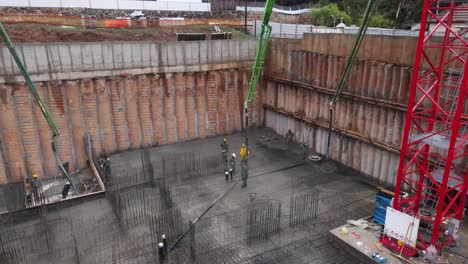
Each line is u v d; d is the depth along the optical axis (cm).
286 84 2342
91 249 1267
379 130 1802
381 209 1388
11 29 2238
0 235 1358
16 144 1820
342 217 1489
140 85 2120
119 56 2017
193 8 3734
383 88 1752
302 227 1408
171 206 1538
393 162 1758
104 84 2011
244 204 1578
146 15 3259
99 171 1905
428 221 1294
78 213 1513
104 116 2056
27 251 1259
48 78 1834
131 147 2192
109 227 1404
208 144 2295
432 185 1469
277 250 1272
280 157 2116
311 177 1867
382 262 1188
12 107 1780
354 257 1248
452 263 1180
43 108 1561
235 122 2492
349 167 1998
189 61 2219
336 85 1992
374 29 2716
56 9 2947
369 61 1794
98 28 2616
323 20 4175
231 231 1373
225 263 1199
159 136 2252
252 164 2011
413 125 1631
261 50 1922
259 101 2562
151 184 1744
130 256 1228
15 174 1844
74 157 1997
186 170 1898
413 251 1192
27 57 1759
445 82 1462
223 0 4062
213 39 2500
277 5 4856
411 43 1592
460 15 1255
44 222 1428
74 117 1953
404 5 3750
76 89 1931
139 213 1494
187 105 2291
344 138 2003
